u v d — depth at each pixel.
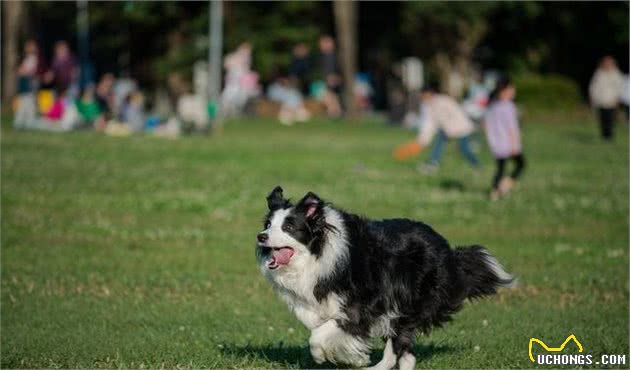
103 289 12.80
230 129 39.97
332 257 8.22
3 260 14.45
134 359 9.53
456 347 10.03
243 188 21.91
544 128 42.09
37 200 19.73
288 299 8.53
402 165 27.28
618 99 35.59
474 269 9.22
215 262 14.54
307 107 50.62
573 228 17.48
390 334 8.63
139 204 19.56
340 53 47.69
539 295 12.55
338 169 25.94
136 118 37.66
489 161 28.62
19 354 9.77
